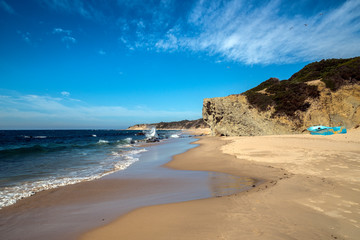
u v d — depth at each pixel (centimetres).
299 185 593
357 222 359
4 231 429
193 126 18638
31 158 1552
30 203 602
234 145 1789
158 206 532
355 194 492
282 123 2823
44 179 902
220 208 476
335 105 2564
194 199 577
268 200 496
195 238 341
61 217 498
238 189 654
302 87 2962
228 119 3703
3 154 1736
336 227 346
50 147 2411
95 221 462
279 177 738
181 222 415
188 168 1121
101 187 770
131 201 603
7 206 579
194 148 2195
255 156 1193
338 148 1189
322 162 877
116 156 1706
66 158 1570
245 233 343
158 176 946
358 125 2327
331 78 2764
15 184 816
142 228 404
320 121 2558
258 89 4531
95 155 1769
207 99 4309
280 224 368
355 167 756
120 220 455
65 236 397
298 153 1138
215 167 1075
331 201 458
